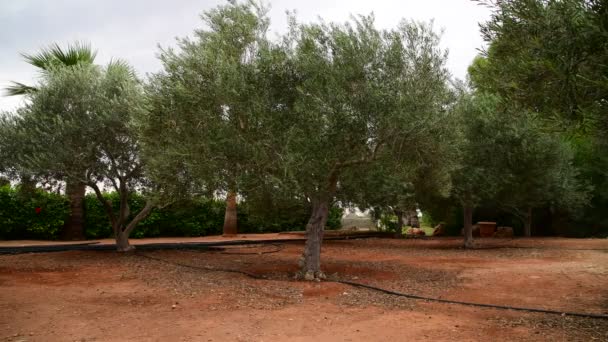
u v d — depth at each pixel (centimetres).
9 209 1677
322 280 861
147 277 893
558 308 637
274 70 780
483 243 1703
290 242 1762
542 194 1661
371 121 746
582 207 1919
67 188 1270
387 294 739
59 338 491
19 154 1112
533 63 409
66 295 711
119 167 1203
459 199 1534
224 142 756
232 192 839
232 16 846
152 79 848
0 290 744
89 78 1173
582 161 1959
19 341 478
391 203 1564
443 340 489
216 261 1156
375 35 775
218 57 775
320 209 888
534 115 523
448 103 836
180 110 793
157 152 902
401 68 769
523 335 507
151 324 548
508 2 441
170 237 1991
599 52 373
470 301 685
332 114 717
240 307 639
